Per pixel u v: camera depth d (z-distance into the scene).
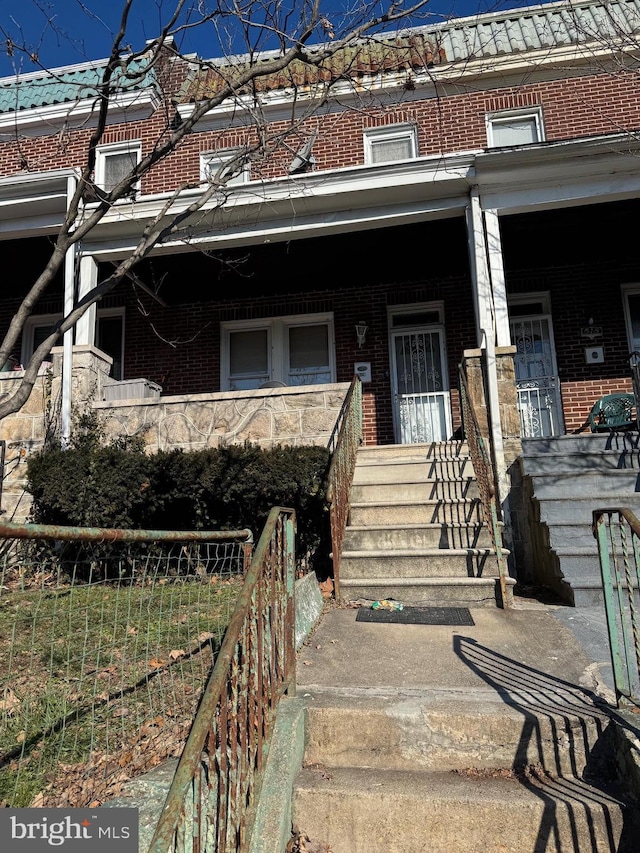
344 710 2.80
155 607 4.60
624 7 8.78
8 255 8.55
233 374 9.88
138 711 2.93
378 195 7.08
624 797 2.38
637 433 6.33
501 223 7.50
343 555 5.23
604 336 8.70
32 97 10.48
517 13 9.62
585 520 5.42
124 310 9.99
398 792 2.46
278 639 2.93
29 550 3.06
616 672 2.82
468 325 9.13
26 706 2.86
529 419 8.81
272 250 8.11
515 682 3.12
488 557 5.06
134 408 7.22
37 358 3.23
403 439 9.19
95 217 3.58
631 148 6.43
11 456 7.15
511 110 9.16
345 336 9.46
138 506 5.91
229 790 1.97
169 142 3.72
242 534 3.53
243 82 3.74
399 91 8.40
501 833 2.34
